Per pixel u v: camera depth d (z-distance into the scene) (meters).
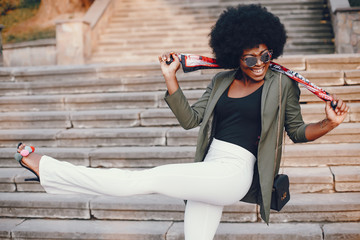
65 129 4.57
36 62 10.15
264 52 1.96
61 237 3.27
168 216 3.38
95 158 4.04
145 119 4.47
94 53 10.17
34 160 1.95
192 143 4.13
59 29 9.67
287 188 2.18
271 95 2.02
